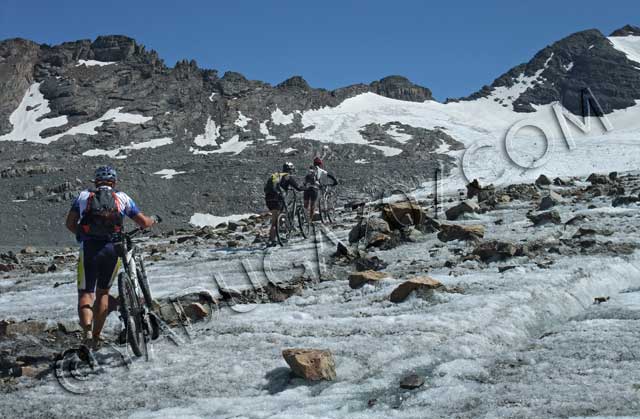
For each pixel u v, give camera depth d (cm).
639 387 381
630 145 6009
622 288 712
